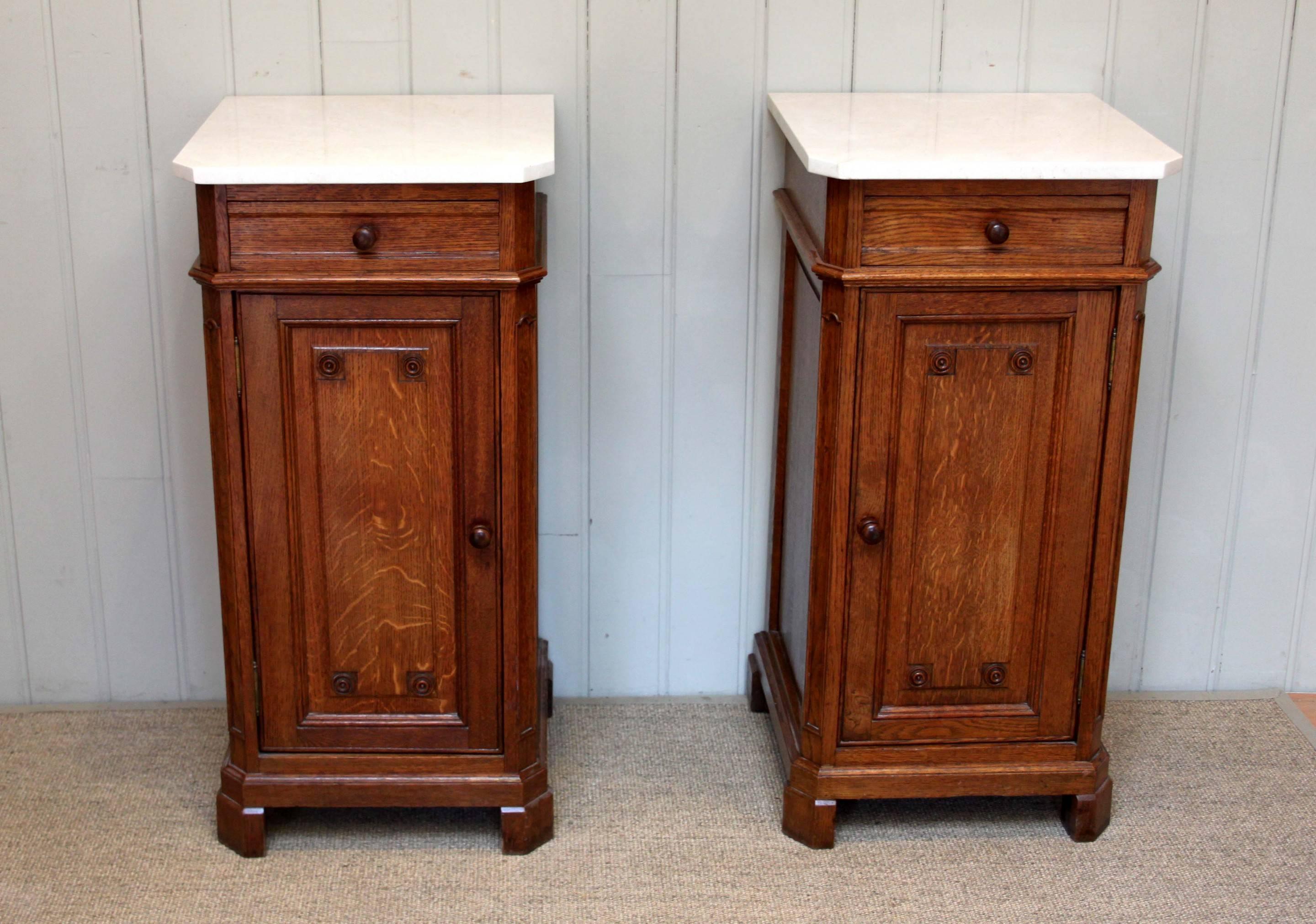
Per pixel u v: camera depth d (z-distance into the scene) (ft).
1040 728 6.78
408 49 7.25
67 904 6.39
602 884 6.59
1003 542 6.46
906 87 7.42
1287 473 8.04
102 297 7.50
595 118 7.37
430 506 6.34
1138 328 6.19
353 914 6.36
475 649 6.55
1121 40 7.36
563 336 7.66
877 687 6.65
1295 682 8.37
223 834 6.83
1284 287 7.73
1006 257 6.01
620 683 8.29
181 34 7.14
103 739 7.75
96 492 7.80
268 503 6.29
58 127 7.23
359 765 6.69
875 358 6.13
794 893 6.54
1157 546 8.16
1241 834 7.04
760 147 7.43
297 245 5.90
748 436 7.86
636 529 8.00
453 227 5.93
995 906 6.46
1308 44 7.35
